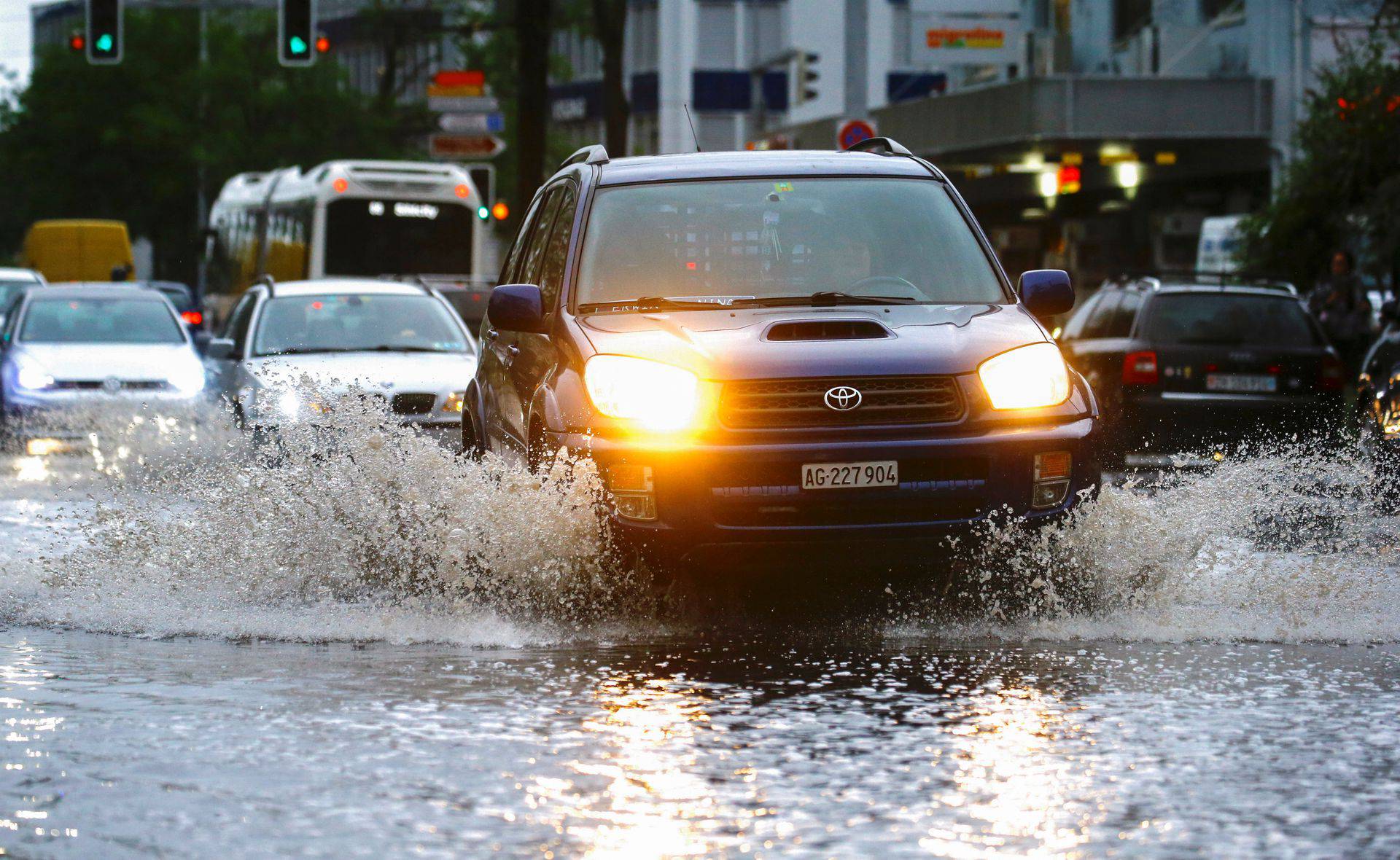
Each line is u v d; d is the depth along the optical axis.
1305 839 16.03
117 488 32.38
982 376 27.17
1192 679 23.11
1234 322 64.69
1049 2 152.38
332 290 58.84
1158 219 141.62
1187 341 64.44
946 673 23.45
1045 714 21.03
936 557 26.77
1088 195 152.75
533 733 20.03
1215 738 19.83
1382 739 19.80
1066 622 27.00
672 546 26.33
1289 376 64.31
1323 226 92.88
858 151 35.47
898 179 32.44
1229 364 64.12
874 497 26.41
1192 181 138.75
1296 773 18.36
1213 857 15.50
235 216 140.38
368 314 57.69
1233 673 23.52
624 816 16.67
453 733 20.05
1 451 68.81
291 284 60.34
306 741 19.70
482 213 111.00
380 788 17.70
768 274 30.47
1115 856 15.48
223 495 30.22
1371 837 16.11
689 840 15.86
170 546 29.95
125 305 74.00
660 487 26.33
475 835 16.03
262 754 19.12
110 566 30.06
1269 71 125.88
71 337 72.00
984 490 26.72
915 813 16.73
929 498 26.58
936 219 31.83
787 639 25.95
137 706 21.59
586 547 26.69
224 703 21.73
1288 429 64.25
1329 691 22.33
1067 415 27.41
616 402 26.86
